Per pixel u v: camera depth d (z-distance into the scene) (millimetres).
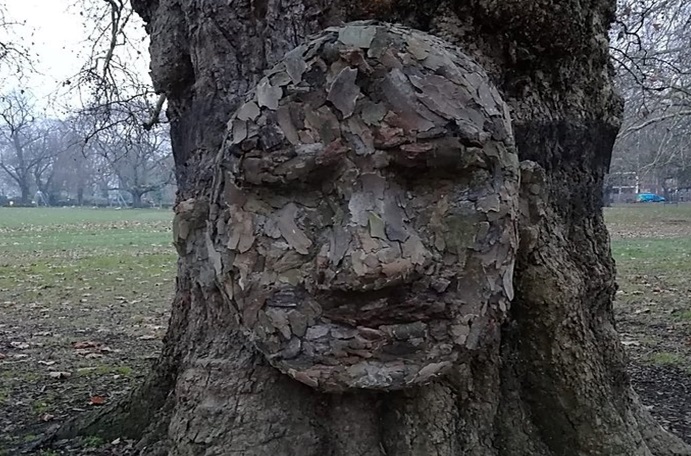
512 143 1905
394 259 1709
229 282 1891
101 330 6254
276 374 2145
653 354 5211
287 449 2094
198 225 2180
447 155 1796
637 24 8891
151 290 8844
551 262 2336
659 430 2750
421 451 2107
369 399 2115
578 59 2508
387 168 1807
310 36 1991
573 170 2521
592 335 2438
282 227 1836
